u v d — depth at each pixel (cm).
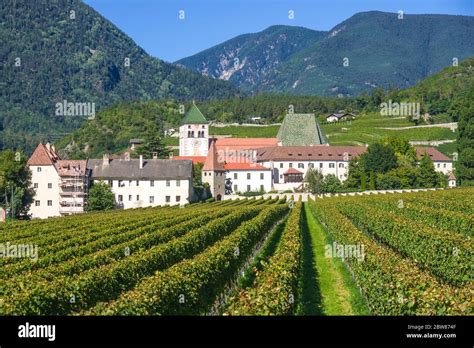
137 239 4950
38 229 6744
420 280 2964
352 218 7994
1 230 6731
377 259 3550
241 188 17812
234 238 4578
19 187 13125
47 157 13788
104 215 9531
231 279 4081
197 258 3609
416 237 4597
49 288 2873
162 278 2939
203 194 15925
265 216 6950
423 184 15625
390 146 16475
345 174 17800
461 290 2686
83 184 13750
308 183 16688
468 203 7338
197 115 19212
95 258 3991
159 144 19050
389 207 7950
